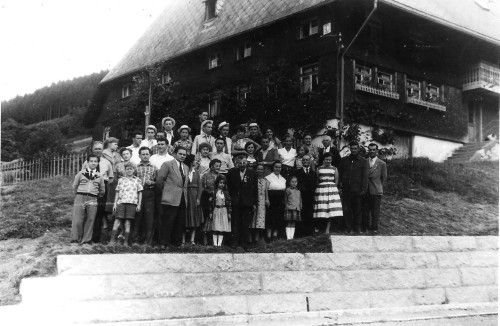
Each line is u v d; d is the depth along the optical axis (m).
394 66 23.70
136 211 9.93
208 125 12.06
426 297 10.43
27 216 12.48
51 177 19.31
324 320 8.71
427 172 19.89
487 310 10.40
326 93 21.25
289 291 9.20
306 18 22.66
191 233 10.61
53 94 57.12
